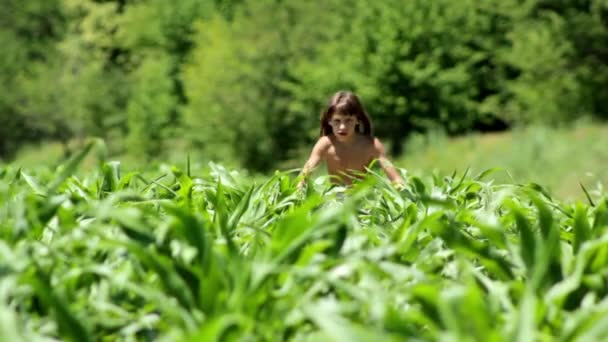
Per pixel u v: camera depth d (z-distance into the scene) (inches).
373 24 2502.5
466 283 132.1
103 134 3540.8
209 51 2768.2
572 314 120.8
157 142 3238.2
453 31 2487.7
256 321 115.3
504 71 2559.1
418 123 2417.6
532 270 139.5
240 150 2714.1
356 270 132.7
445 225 149.0
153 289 127.1
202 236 129.6
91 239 144.6
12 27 3969.0
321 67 2551.7
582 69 2329.0
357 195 132.3
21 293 118.0
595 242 128.6
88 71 3531.0
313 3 2711.6
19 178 246.8
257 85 2696.9
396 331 101.0
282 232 133.9
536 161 1748.3
